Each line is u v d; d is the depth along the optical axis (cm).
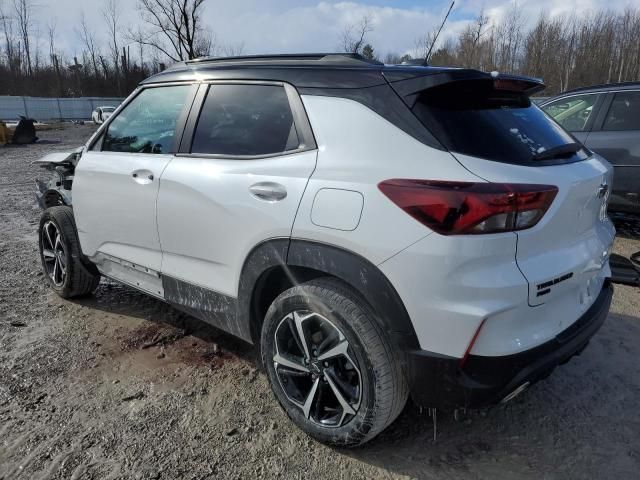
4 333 362
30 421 266
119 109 357
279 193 238
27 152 1825
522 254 201
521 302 199
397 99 220
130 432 259
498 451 247
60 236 402
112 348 344
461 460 241
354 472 233
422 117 214
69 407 278
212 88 293
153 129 324
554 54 4428
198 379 307
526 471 234
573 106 615
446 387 206
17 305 412
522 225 199
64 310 403
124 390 295
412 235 200
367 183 212
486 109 234
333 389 233
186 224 286
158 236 308
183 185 283
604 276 272
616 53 4512
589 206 235
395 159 211
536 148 226
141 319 388
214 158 277
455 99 226
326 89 241
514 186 195
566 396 290
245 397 288
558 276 211
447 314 197
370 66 238
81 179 364
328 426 240
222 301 279
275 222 238
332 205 220
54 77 5856
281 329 250
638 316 390
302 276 245
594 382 303
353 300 221
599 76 4438
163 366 321
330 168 225
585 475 231
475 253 193
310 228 225
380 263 207
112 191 335
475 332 196
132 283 347
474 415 274
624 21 4503
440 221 195
